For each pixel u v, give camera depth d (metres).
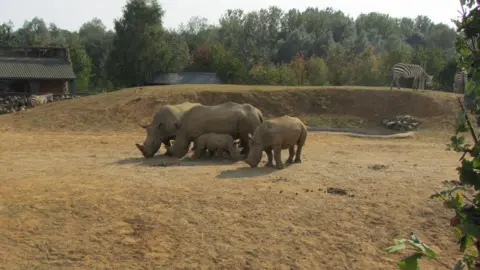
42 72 36.75
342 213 8.52
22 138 19.22
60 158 14.11
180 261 6.68
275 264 6.67
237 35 77.75
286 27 86.06
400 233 7.78
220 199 9.10
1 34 76.69
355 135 22.09
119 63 55.28
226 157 14.08
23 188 9.70
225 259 6.76
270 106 27.31
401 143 19.94
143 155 14.52
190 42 87.12
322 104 27.53
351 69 47.03
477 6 2.95
